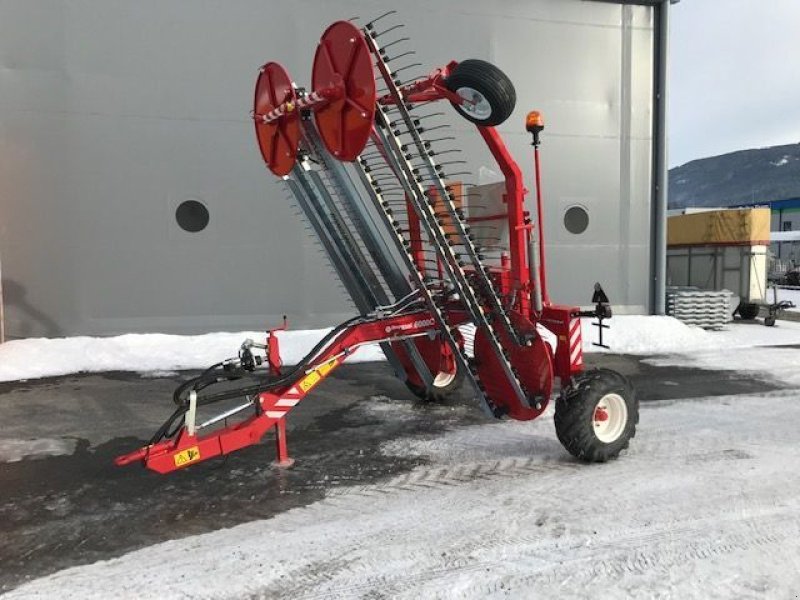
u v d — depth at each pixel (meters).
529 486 4.25
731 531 3.56
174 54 9.48
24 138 9.11
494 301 4.59
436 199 4.38
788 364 8.49
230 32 9.63
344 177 5.14
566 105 11.03
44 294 9.34
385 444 5.19
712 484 4.24
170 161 9.58
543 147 11.00
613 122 11.26
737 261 13.20
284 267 10.09
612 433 4.68
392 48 10.23
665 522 3.67
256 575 3.16
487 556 3.30
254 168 9.87
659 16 11.25
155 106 9.47
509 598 2.91
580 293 11.34
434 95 4.35
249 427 4.18
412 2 10.23
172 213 9.64
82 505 4.06
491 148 4.43
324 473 4.55
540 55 10.84
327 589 3.02
